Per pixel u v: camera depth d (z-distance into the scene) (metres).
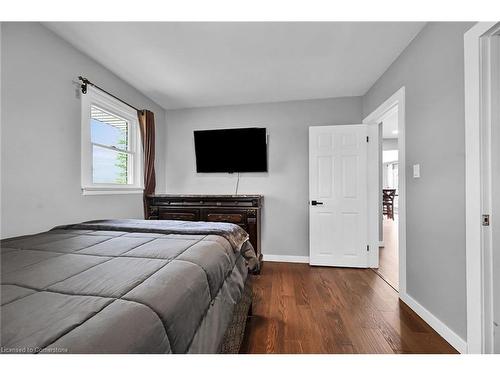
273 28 1.89
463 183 1.45
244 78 2.76
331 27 1.87
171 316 0.72
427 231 1.81
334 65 2.46
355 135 3.11
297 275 2.84
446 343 1.56
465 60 1.40
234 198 3.04
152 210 3.16
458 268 1.50
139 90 3.11
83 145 2.18
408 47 2.08
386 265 3.21
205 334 0.94
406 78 2.12
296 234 3.41
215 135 3.54
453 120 1.53
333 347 1.52
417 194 1.94
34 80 1.77
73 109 2.09
